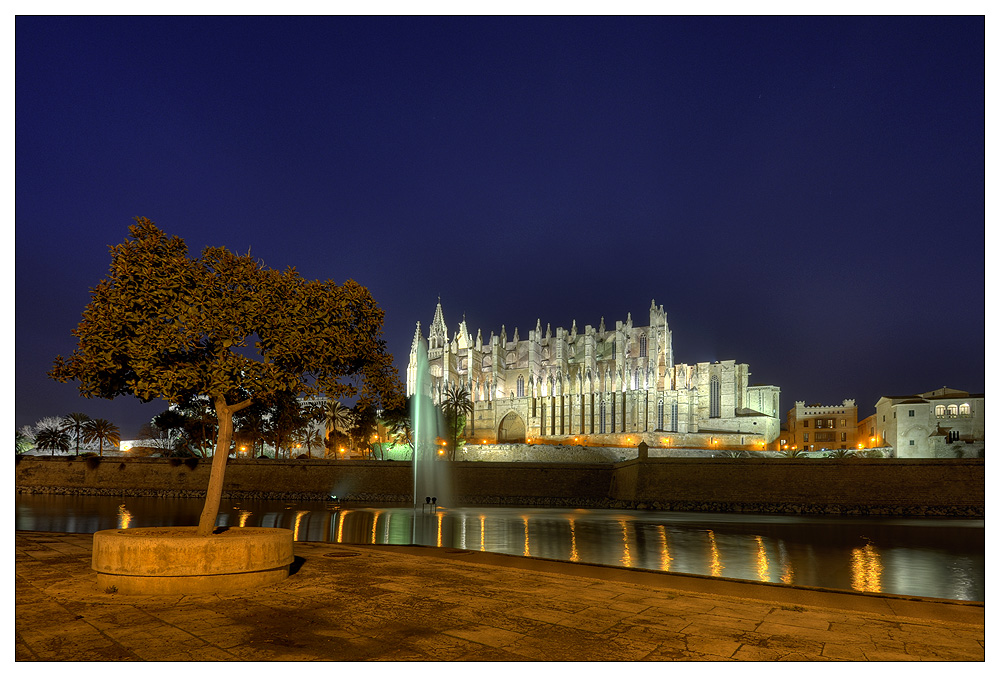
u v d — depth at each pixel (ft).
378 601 37.37
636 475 229.25
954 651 28.53
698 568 94.12
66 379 48.55
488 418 507.71
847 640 29.99
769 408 440.45
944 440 333.01
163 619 32.71
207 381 46.26
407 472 254.27
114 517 168.35
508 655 27.37
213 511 45.98
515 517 183.32
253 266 50.29
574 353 557.74
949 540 133.28
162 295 46.52
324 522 163.63
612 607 36.50
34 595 38.19
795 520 179.11
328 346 50.60
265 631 30.66
